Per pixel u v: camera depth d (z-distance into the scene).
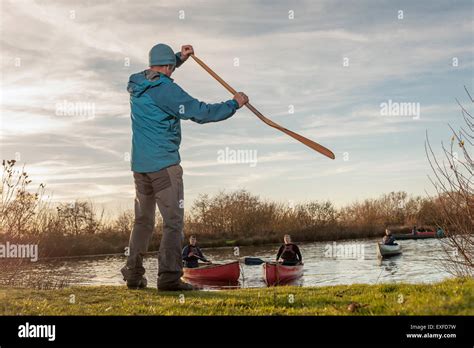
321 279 16.77
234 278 16.58
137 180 6.33
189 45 6.84
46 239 15.92
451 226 7.72
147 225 6.54
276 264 15.95
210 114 6.12
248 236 33.81
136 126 6.17
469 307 4.27
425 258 21.61
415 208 36.25
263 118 6.59
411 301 4.74
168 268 6.28
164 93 6.00
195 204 34.25
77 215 25.08
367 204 37.75
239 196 34.50
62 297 6.01
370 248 27.86
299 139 6.65
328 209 35.66
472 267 7.56
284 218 35.22
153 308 5.05
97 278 16.67
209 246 31.69
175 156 6.17
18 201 12.38
